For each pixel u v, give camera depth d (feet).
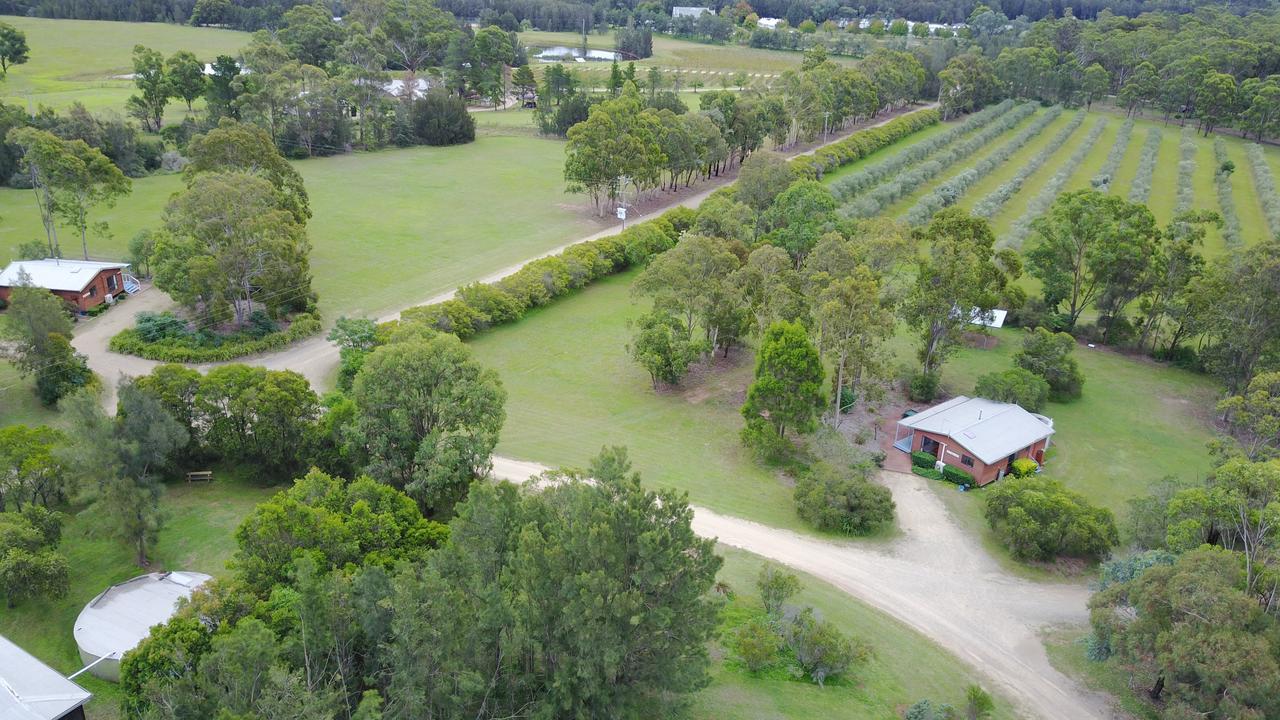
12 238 377.50
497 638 134.72
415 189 509.76
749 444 254.27
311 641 127.75
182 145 525.34
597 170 448.24
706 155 526.98
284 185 369.91
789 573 202.28
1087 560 218.18
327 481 186.80
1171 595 158.20
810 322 272.10
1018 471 252.01
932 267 285.43
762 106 581.12
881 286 293.64
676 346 286.87
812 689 167.22
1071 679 177.58
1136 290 334.03
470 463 214.28
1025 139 648.38
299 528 163.84
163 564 192.95
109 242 383.86
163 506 214.90
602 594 130.31
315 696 117.08
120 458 182.19
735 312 303.27
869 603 197.67
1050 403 301.43
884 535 224.33
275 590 153.58
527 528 142.31
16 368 260.62
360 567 162.61
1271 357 282.77
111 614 170.50
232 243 295.89
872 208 456.45
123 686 141.08
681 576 139.03
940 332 294.05
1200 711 151.74
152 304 328.70
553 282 360.28
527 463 244.42
